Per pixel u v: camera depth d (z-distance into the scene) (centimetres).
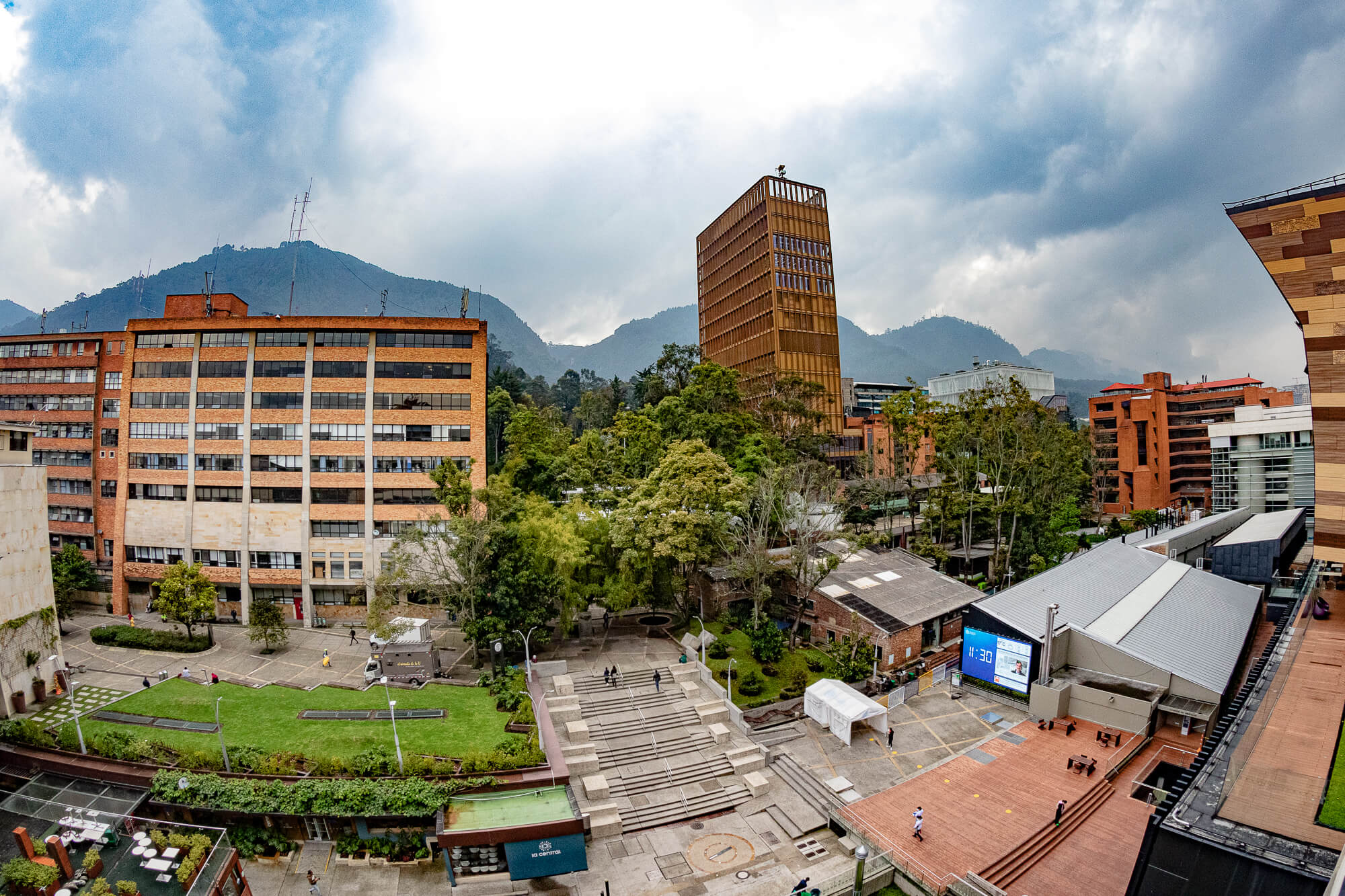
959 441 9088
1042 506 9144
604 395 14912
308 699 4647
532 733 4153
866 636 5909
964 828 3778
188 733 4109
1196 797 2997
